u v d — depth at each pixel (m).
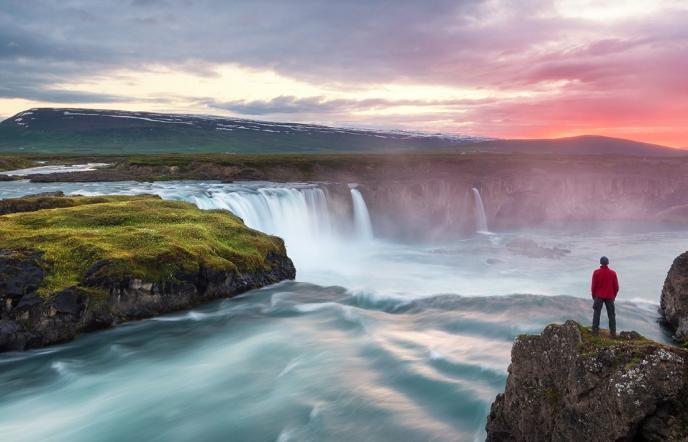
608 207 95.19
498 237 76.25
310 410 20.05
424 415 19.44
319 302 32.47
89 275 27.61
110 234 32.34
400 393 21.09
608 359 12.41
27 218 35.19
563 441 13.05
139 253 29.77
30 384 22.42
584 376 12.62
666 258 57.66
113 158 132.88
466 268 52.34
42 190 64.00
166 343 26.44
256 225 55.06
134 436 18.66
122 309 28.03
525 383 14.66
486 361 23.33
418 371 22.59
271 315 30.38
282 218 59.44
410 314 30.56
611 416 11.72
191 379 22.78
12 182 74.19
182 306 30.28
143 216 37.81
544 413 13.87
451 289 43.03
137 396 21.39
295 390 21.61
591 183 96.56
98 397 21.38
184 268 30.55
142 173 84.69
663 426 11.32
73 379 22.83
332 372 23.06
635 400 11.44
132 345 26.12
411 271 50.69
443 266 53.31
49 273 27.08
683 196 101.31
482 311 30.28
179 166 89.00
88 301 26.75
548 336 14.32
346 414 19.64
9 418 19.86
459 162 111.94
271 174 88.56
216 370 23.59
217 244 34.88
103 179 77.88
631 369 11.73
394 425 18.80
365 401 20.45
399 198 79.19
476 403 19.75
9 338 24.55
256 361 24.45
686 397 11.49
